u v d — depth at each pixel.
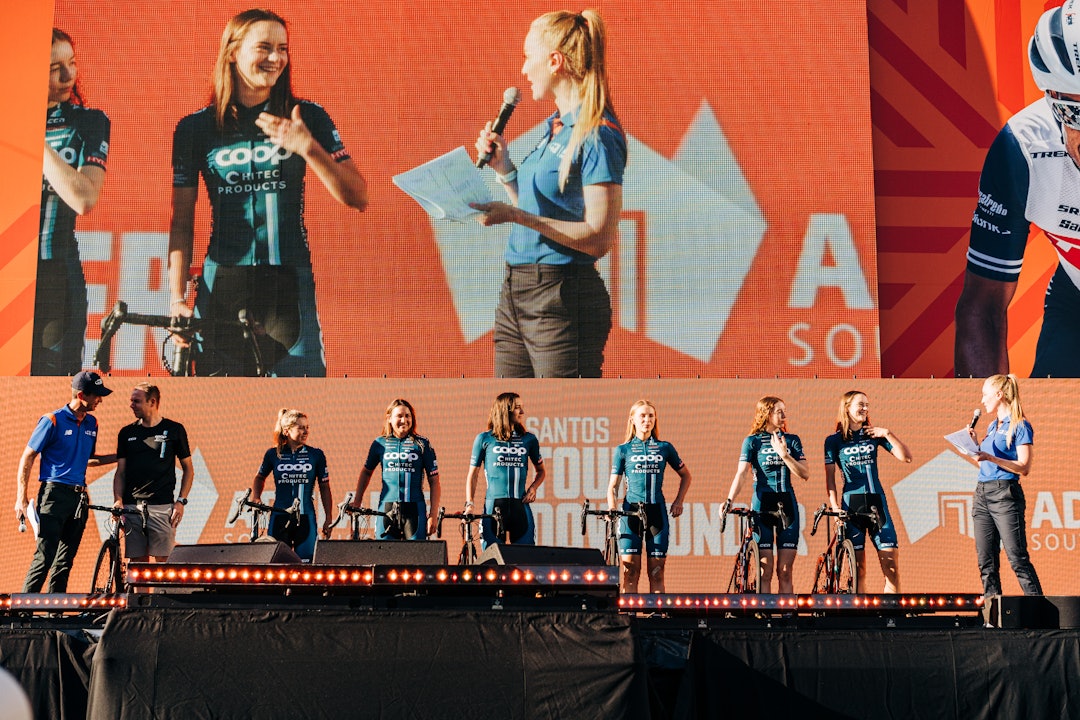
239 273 12.51
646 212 12.55
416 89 12.78
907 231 13.05
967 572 10.73
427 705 5.68
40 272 12.49
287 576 6.11
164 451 9.27
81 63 12.80
